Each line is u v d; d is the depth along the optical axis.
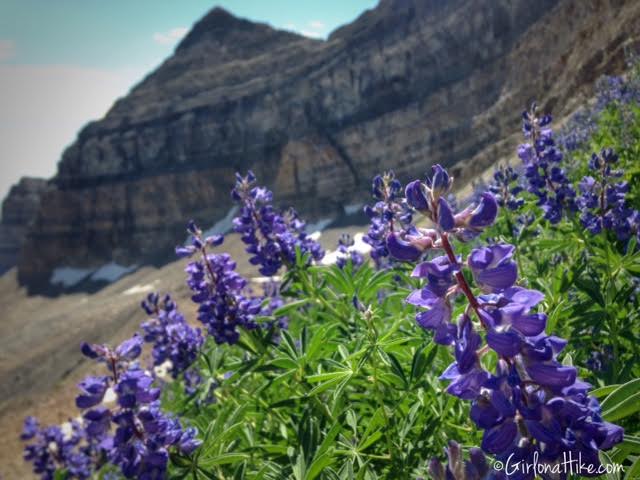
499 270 2.65
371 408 5.62
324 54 182.25
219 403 7.65
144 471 4.45
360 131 159.75
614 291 5.31
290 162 171.88
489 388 2.62
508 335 2.54
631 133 13.12
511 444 2.65
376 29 167.00
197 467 4.78
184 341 7.12
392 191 6.94
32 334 189.50
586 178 6.71
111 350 4.73
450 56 145.50
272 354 6.38
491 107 130.88
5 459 74.38
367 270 7.50
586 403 2.71
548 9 125.44
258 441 6.11
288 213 8.60
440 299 2.75
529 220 7.76
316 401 5.30
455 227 2.81
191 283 6.30
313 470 4.25
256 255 7.25
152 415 4.50
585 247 6.75
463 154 135.88
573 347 5.55
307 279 7.35
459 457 2.65
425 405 5.30
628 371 4.58
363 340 5.75
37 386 159.25
